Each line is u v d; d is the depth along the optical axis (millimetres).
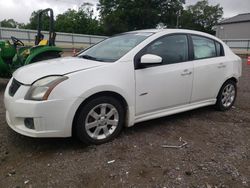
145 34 4312
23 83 3389
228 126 4520
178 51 4363
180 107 4473
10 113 3430
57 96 3211
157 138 3914
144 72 3875
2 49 7168
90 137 3529
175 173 3023
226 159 3373
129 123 3855
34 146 3594
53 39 8047
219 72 4941
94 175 2959
